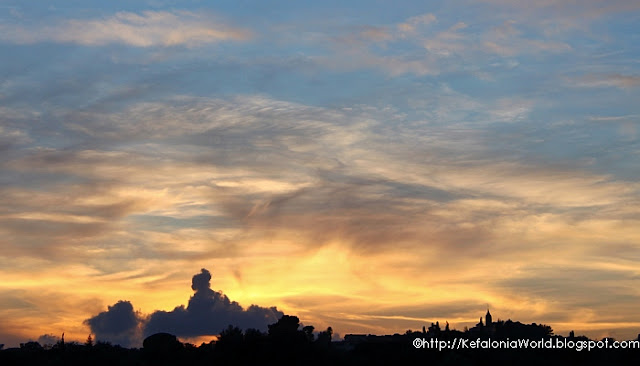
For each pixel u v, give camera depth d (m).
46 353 135.12
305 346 130.00
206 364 125.75
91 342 139.12
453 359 132.88
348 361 130.88
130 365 125.81
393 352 137.62
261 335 131.12
